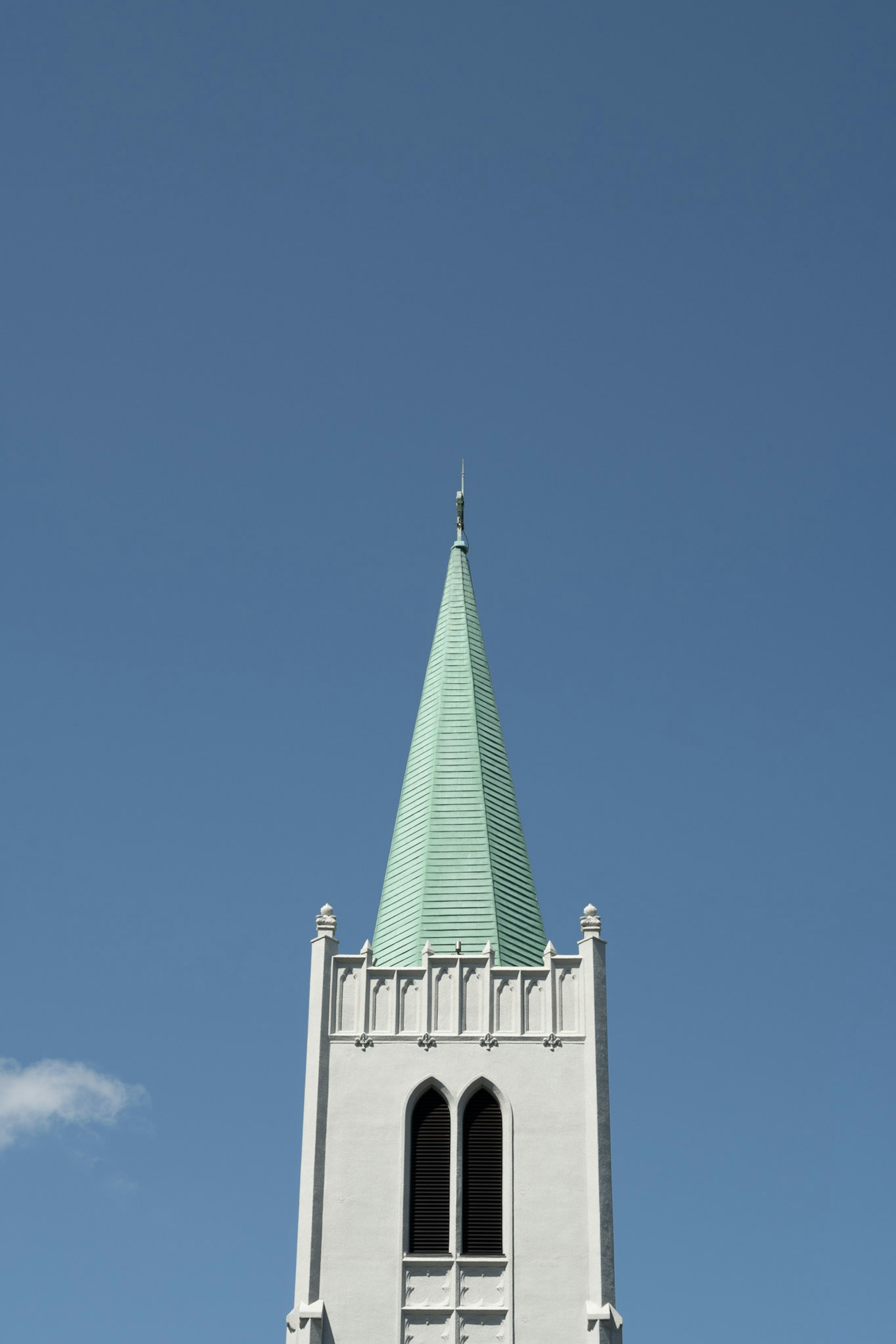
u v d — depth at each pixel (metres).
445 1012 78.00
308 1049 77.38
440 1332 71.62
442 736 88.44
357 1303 72.12
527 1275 72.44
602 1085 76.19
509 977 78.62
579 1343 71.06
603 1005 78.19
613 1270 72.62
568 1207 73.69
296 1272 72.94
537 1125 75.38
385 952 82.00
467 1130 75.81
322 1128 75.56
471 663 91.75
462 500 99.44
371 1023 77.94
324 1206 74.00
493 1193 74.62
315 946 79.94
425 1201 74.38
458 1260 72.88
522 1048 77.00
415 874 83.44
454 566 96.75
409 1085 76.31
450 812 85.06
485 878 82.38
